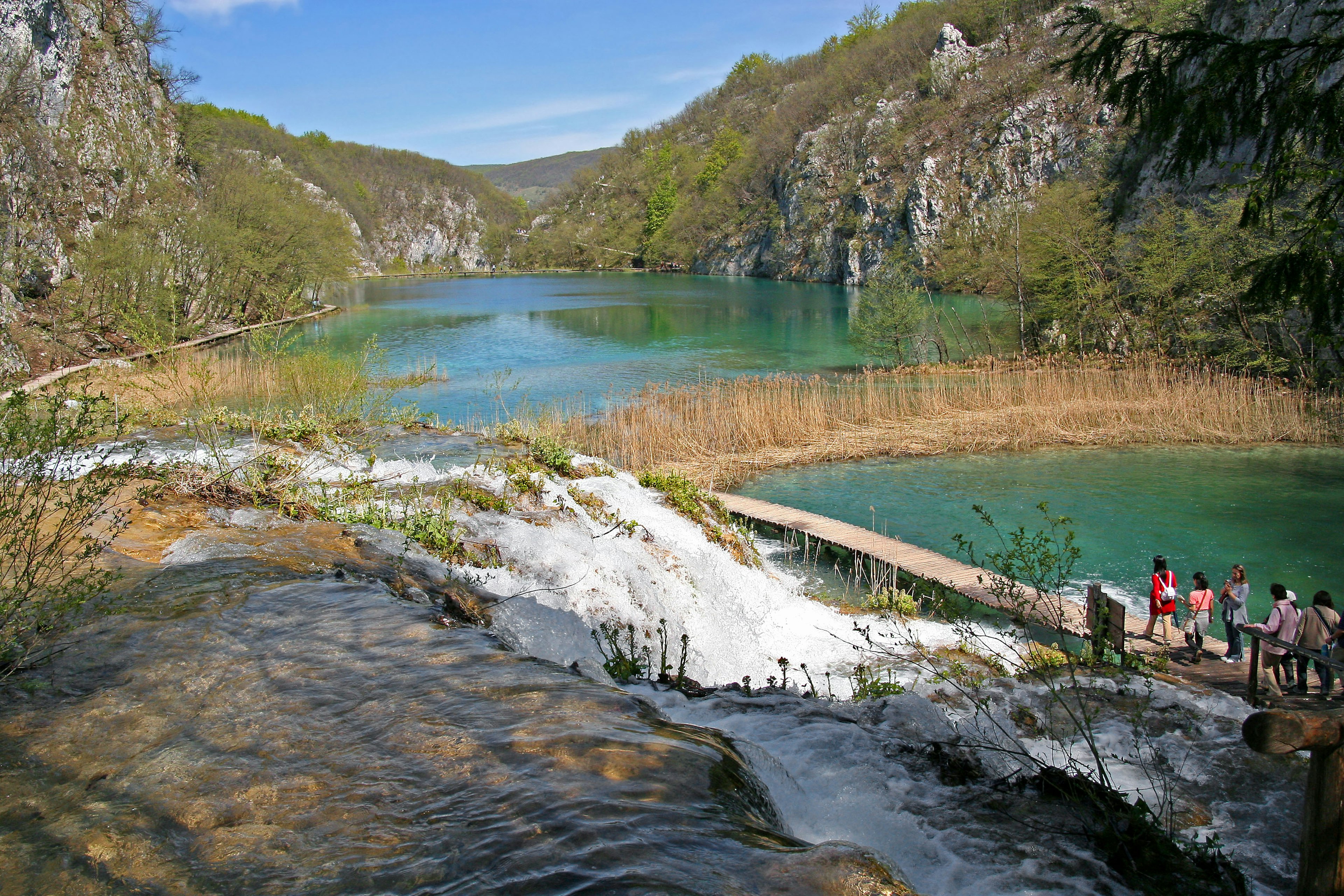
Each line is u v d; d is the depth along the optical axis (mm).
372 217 174250
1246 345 28312
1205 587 11141
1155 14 40969
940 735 6184
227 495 10023
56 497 6973
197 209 51719
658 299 78250
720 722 5887
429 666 5121
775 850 3021
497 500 11773
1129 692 8539
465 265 183875
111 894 3029
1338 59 9484
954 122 85000
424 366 37781
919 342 38250
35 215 41688
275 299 53312
